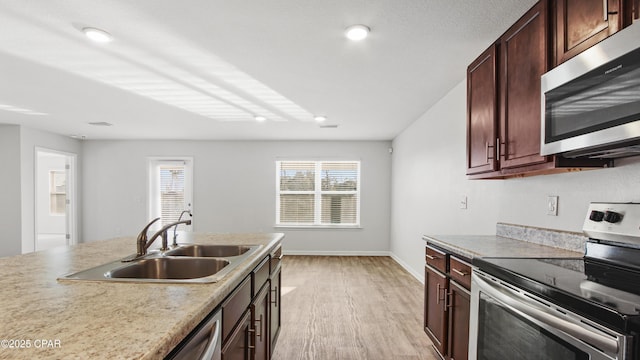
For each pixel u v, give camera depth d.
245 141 6.26
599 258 1.44
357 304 3.42
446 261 2.06
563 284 1.07
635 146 1.19
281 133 5.57
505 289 1.28
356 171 6.29
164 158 6.24
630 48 1.06
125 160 6.25
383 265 5.29
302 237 6.19
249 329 1.57
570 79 1.32
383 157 6.18
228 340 1.24
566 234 1.77
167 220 6.29
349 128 5.11
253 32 2.03
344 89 3.20
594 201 1.61
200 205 6.25
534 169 1.65
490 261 1.45
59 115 4.27
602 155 1.42
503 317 1.31
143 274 1.55
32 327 0.76
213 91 3.23
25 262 1.47
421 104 3.75
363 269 5.00
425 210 4.09
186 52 2.32
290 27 1.97
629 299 0.92
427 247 2.42
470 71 2.33
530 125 1.64
